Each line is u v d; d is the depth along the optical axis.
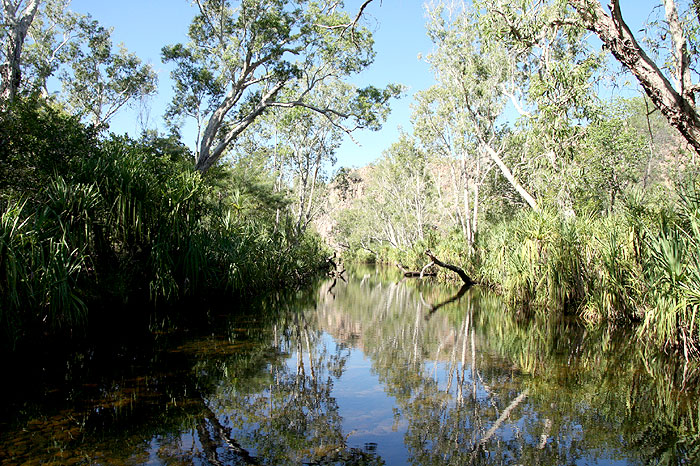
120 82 27.03
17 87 14.41
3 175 9.40
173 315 11.42
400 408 5.64
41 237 7.41
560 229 11.85
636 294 9.41
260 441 4.61
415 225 44.12
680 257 7.18
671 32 6.09
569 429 4.95
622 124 14.56
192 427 4.89
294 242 23.16
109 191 9.61
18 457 4.07
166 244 10.68
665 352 7.71
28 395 5.68
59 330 7.89
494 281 17.19
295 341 9.48
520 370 7.27
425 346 9.25
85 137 11.09
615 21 5.97
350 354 8.53
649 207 9.37
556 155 12.43
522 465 4.13
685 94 5.90
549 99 10.47
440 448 4.49
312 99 28.50
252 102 21.27
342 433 4.86
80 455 4.15
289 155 30.20
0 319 6.39
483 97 20.61
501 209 28.00
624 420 5.17
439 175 38.69
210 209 13.91
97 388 6.01
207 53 19.59
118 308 9.94
